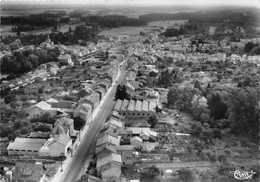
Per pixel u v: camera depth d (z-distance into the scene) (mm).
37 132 169875
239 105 183750
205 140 172625
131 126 188375
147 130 175250
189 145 165625
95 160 146125
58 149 151375
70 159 150750
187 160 149625
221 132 180125
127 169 141250
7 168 137250
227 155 154750
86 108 196625
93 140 171875
